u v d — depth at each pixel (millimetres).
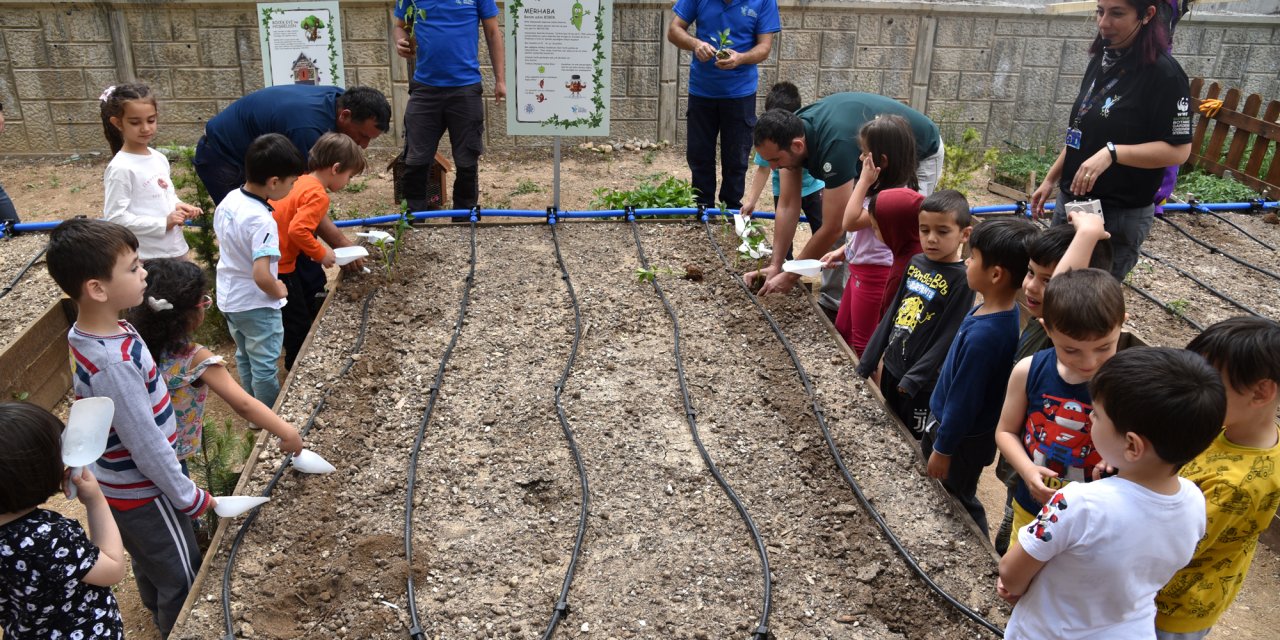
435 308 5270
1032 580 2268
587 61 6527
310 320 5270
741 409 4340
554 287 5602
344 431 4078
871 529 3496
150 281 3072
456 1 6754
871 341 4176
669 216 6871
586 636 2988
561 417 4180
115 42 9734
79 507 4445
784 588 3217
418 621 3020
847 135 4578
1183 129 4289
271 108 5188
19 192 8898
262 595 3135
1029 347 3805
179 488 2949
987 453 3518
